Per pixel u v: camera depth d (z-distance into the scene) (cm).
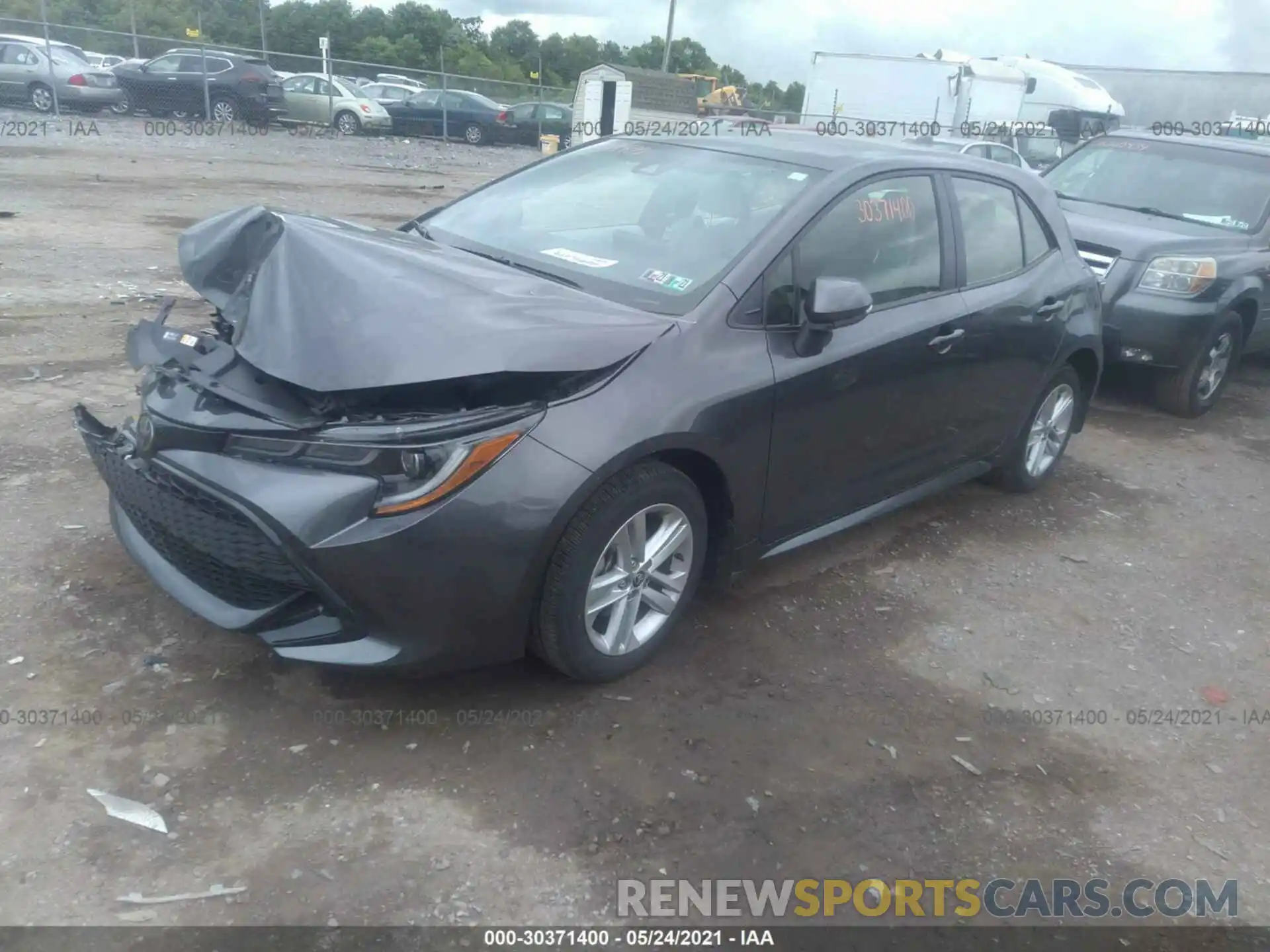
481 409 313
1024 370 528
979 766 351
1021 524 555
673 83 3238
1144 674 421
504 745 329
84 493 458
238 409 309
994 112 2605
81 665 344
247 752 314
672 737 343
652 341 348
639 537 352
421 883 276
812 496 421
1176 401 785
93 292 805
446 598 308
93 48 2719
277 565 303
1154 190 871
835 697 378
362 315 321
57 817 283
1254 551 555
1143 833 328
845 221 420
